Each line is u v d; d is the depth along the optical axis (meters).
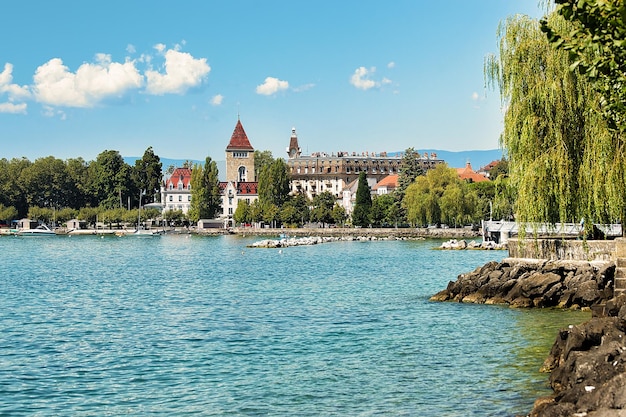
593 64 26.44
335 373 41.69
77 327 59.69
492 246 158.12
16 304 75.44
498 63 61.66
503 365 41.94
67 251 187.12
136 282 100.06
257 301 74.31
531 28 60.88
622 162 54.12
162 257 158.50
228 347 49.88
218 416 34.41
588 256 61.44
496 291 65.56
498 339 49.34
